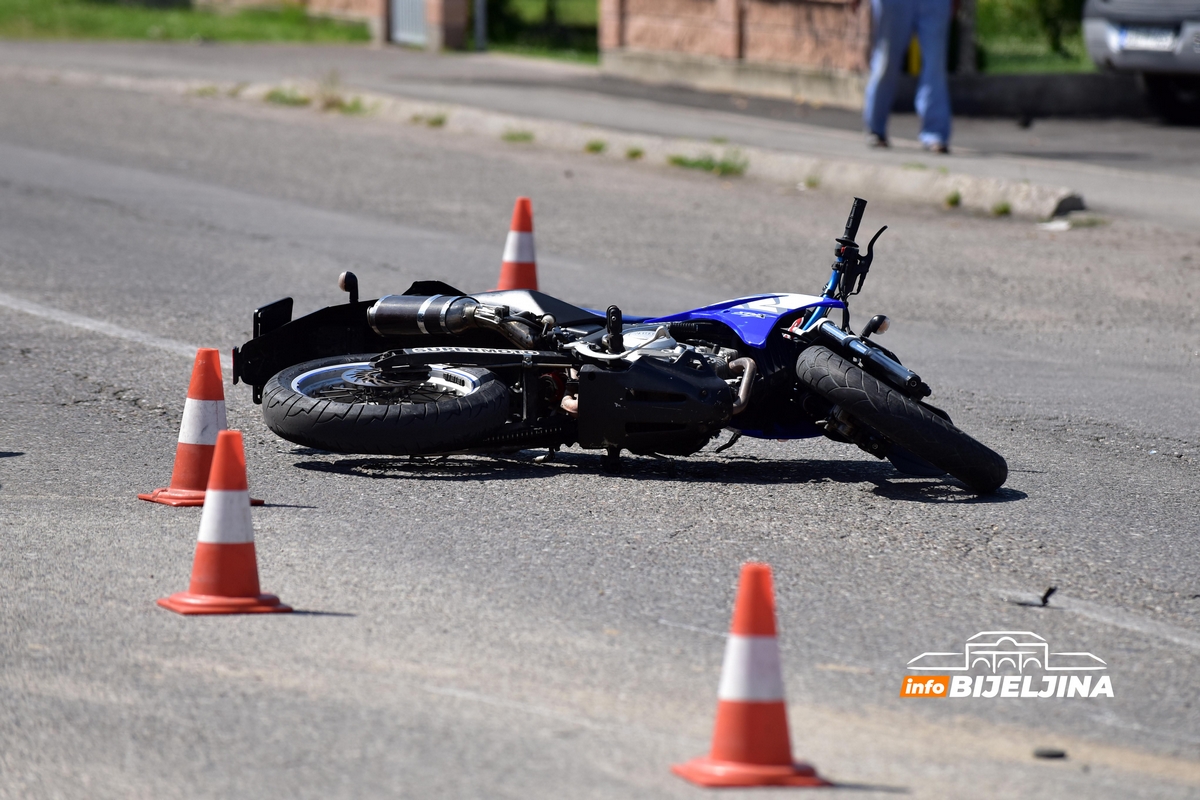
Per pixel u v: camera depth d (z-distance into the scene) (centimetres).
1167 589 2228
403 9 13562
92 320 3984
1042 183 6431
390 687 1786
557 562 2239
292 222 5612
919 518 2527
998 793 1574
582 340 2734
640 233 5603
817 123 8619
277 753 1616
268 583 2119
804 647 1952
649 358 2644
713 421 2628
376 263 4912
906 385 2602
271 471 2705
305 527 2375
